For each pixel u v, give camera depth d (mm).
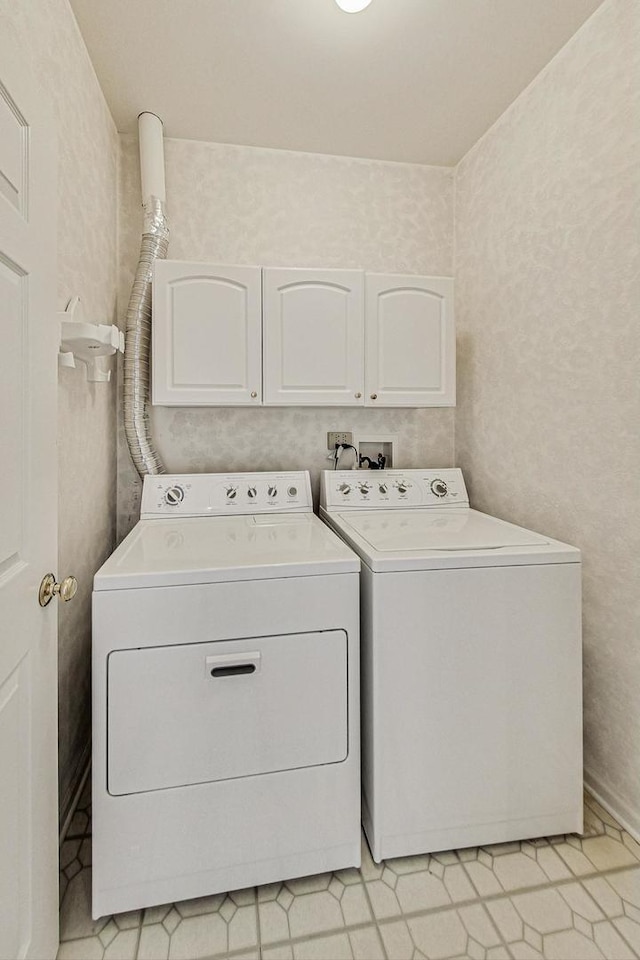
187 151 2096
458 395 2361
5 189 774
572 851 1341
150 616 1138
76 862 1309
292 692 1222
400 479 2092
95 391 1726
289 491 2016
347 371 1934
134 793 1134
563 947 1079
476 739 1322
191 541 1489
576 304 1581
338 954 1065
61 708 1410
